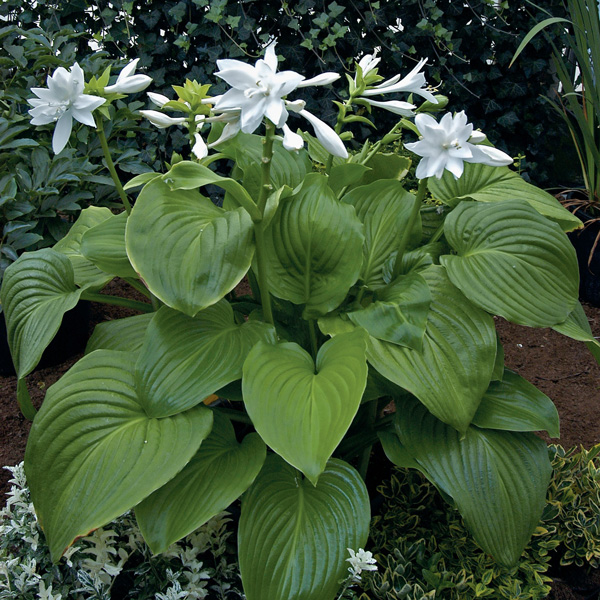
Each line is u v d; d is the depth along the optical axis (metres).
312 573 1.51
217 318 1.79
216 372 1.61
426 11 4.43
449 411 1.63
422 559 1.85
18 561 1.77
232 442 1.75
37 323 1.83
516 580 1.80
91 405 1.60
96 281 1.99
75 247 2.26
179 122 1.74
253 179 2.05
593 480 2.15
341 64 4.36
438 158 1.60
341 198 2.21
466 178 2.27
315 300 1.83
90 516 1.42
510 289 1.75
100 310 3.54
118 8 4.21
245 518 1.57
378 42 4.43
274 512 1.60
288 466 1.75
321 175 1.87
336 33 4.11
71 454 1.54
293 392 1.53
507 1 4.45
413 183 4.00
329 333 1.76
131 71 1.71
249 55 4.30
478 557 1.86
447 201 2.23
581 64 3.71
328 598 1.50
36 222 2.86
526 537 1.69
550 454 2.26
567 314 1.77
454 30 4.50
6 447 2.59
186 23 4.32
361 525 1.60
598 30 3.57
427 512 2.11
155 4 4.22
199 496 1.54
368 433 2.03
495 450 1.74
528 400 1.86
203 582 1.68
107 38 4.27
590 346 1.93
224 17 4.17
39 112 1.54
